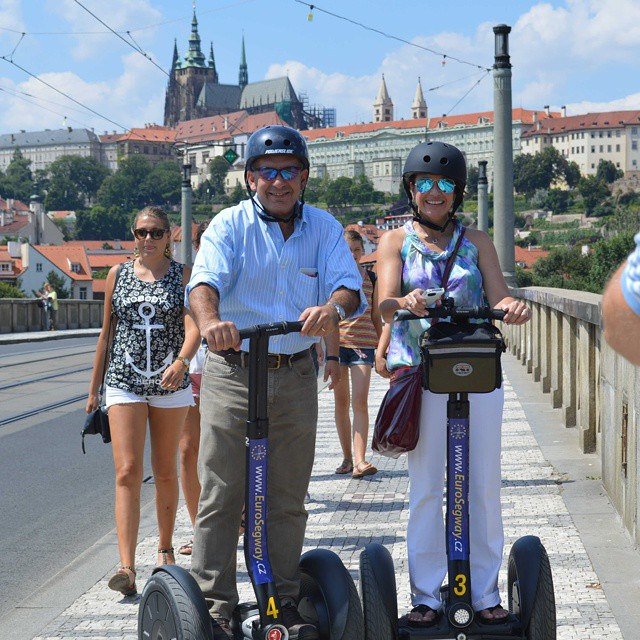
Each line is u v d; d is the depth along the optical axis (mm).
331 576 3535
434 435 3818
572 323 9891
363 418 8086
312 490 7609
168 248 5539
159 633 3570
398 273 4023
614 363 6367
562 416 10586
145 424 5379
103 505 7875
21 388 17203
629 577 4980
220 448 3703
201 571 3721
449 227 4082
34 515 7551
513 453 8703
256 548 3467
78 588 5426
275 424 3711
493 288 4039
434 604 3807
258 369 3465
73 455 10273
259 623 3441
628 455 5723
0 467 9602
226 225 3793
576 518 6250
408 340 3900
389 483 7801
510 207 16656
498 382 3543
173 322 5406
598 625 4340
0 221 188875
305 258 3826
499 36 16281
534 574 3572
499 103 16422
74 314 46812
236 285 3807
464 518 3596
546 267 98375
